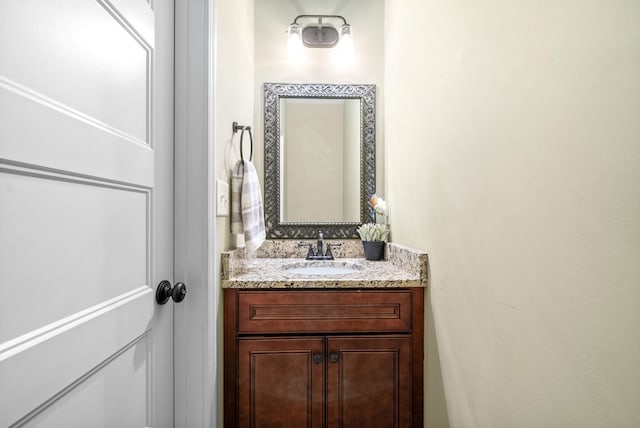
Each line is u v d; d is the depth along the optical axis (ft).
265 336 4.16
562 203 1.86
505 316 2.43
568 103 1.80
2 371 1.41
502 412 2.49
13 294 1.47
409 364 4.26
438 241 3.76
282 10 6.55
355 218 6.55
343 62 6.59
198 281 3.19
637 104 1.42
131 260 2.45
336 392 4.21
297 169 6.50
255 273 4.64
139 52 2.54
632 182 1.45
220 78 3.87
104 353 2.12
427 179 4.12
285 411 4.16
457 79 3.21
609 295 1.57
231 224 4.44
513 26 2.30
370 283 4.18
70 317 1.82
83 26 1.89
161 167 2.93
